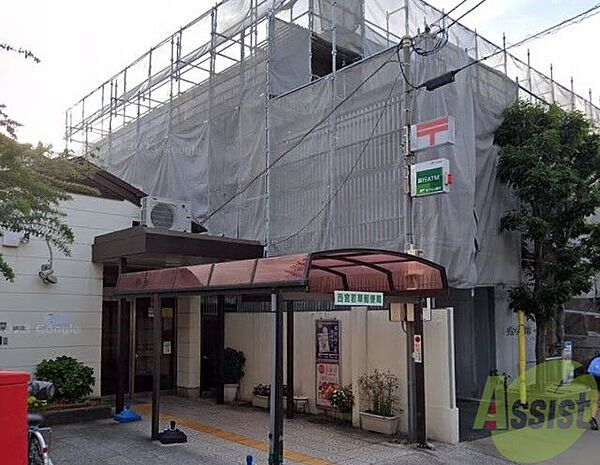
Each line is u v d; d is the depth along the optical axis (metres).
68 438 8.82
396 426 9.25
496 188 12.48
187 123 16.66
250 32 15.48
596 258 12.91
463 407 12.20
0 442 4.37
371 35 14.95
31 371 10.39
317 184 12.81
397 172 11.23
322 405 10.56
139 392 12.74
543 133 11.84
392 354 9.46
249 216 14.30
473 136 11.62
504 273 12.33
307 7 15.34
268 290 7.27
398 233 11.09
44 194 7.05
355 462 7.73
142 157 17.66
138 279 9.72
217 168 15.36
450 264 10.75
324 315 10.73
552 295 11.93
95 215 11.55
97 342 11.28
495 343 13.54
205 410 11.20
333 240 12.21
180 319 13.05
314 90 13.13
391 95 11.45
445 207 10.78
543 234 11.88
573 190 12.05
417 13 13.95
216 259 11.27
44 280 10.63
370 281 9.08
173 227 12.05
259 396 11.50
